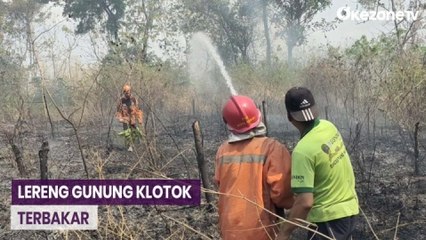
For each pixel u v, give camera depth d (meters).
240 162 3.50
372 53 11.41
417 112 9.84
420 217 6.40
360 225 6.20
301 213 3.40
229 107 3.55
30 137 12.80
